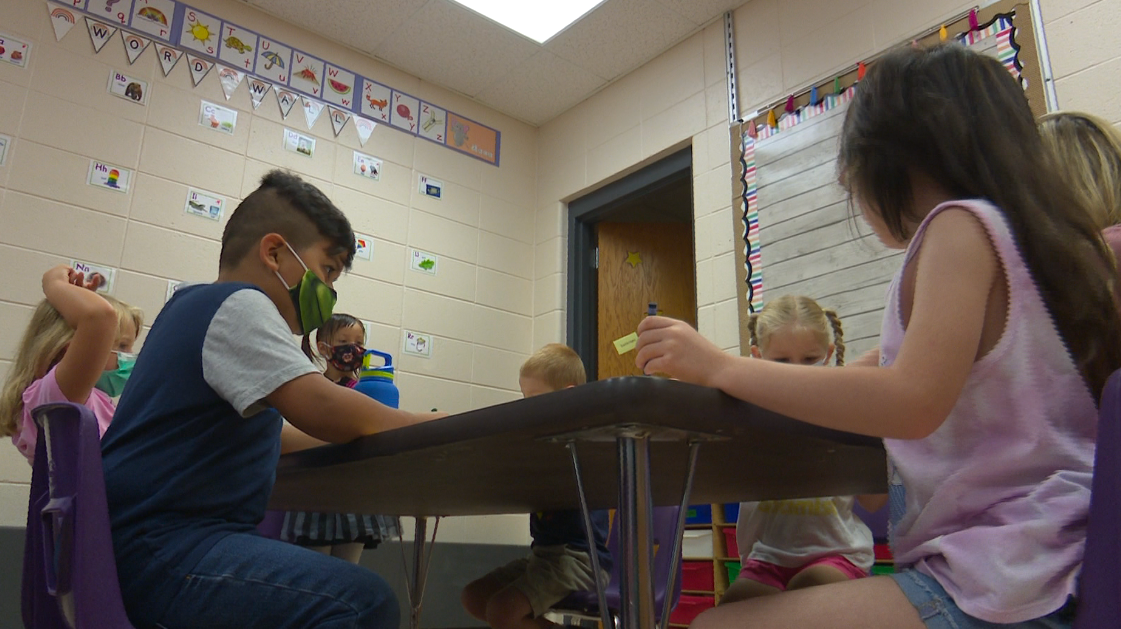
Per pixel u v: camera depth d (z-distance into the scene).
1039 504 0.62
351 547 2.50
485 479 1.14
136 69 2.97
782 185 3.00
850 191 0.84
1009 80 0.77
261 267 1.15
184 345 1.00
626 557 0.78
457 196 3.85
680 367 0.75
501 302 3.90
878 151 0.78
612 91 3.90
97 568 0.80
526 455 0.93
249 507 0.99
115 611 0.81
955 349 0.64
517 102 4.07
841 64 2.94
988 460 0.66
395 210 3.59
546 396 0.75
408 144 3.72
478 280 3.83
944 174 0.74
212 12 3.22
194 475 0.94
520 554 3.50
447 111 3.92
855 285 2.66
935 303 0.66
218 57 3.20
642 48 3.64
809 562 1.57
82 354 1.57
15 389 1.75
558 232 4.02
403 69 3.79
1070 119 1.09
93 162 2.80
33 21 2.77
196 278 2.95
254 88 3.27
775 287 2.93
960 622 0.61
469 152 3.96
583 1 3.33
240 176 3.15
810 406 0.67
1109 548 0.51
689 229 4.20
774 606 0.71
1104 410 0.52
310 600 0.87
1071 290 0.67
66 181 2.73
